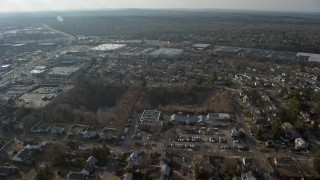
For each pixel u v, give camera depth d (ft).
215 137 596.29
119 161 517.96
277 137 583.17
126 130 624.59
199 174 468.75
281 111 655.76
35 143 569.23
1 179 474.90
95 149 531.50
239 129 626.23
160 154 538.47
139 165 503.61
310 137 598.34
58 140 596.29
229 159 513.04
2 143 580.30
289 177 472.44
